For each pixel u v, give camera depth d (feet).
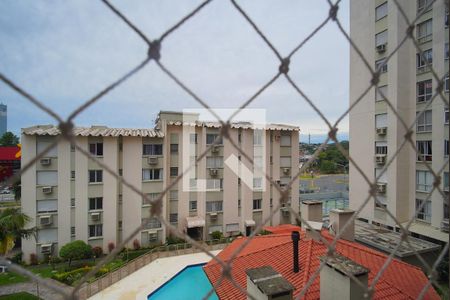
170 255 39.32
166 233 49.11
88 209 44.39
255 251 21.49
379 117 45.01
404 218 42.45
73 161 43.70
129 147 47.03
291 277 17.03
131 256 43.52
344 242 21.53
